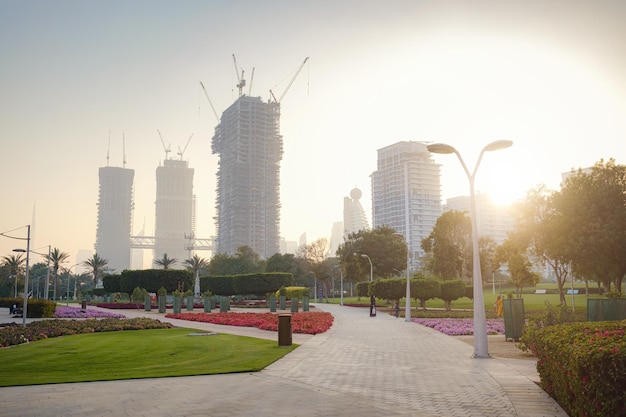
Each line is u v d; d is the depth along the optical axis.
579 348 8.08
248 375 14.00
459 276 83.19
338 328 33.53
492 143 19.27
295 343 23.08
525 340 18.88
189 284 87.69
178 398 10.73
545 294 103.06
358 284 84.25
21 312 48.25
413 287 61.41
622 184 45.50
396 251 94.19
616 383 7.06
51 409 9.69
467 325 34.31
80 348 21.05
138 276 85.06
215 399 10.64
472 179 19.73
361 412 9.48
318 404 10.18
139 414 9.30
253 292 88.81
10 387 12.09
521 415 9.27
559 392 9.80
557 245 46.25
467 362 16.95
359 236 96.69
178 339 24.86
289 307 75.62
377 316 51.38
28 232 32.81
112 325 31.80
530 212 49.88
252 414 9.30
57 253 117.25
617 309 19.34
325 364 16.31
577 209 44.84
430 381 13.03
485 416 9.21
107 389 11.77
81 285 188.12
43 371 14.96
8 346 22.02
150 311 62.72
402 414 9.33
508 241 56.44
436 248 79.00
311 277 142.50
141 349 20.52
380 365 16.14
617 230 43.31
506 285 137.00
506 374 14.19
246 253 152.50
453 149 19.86
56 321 34.09
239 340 24.27
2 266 107.44
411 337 27.00
